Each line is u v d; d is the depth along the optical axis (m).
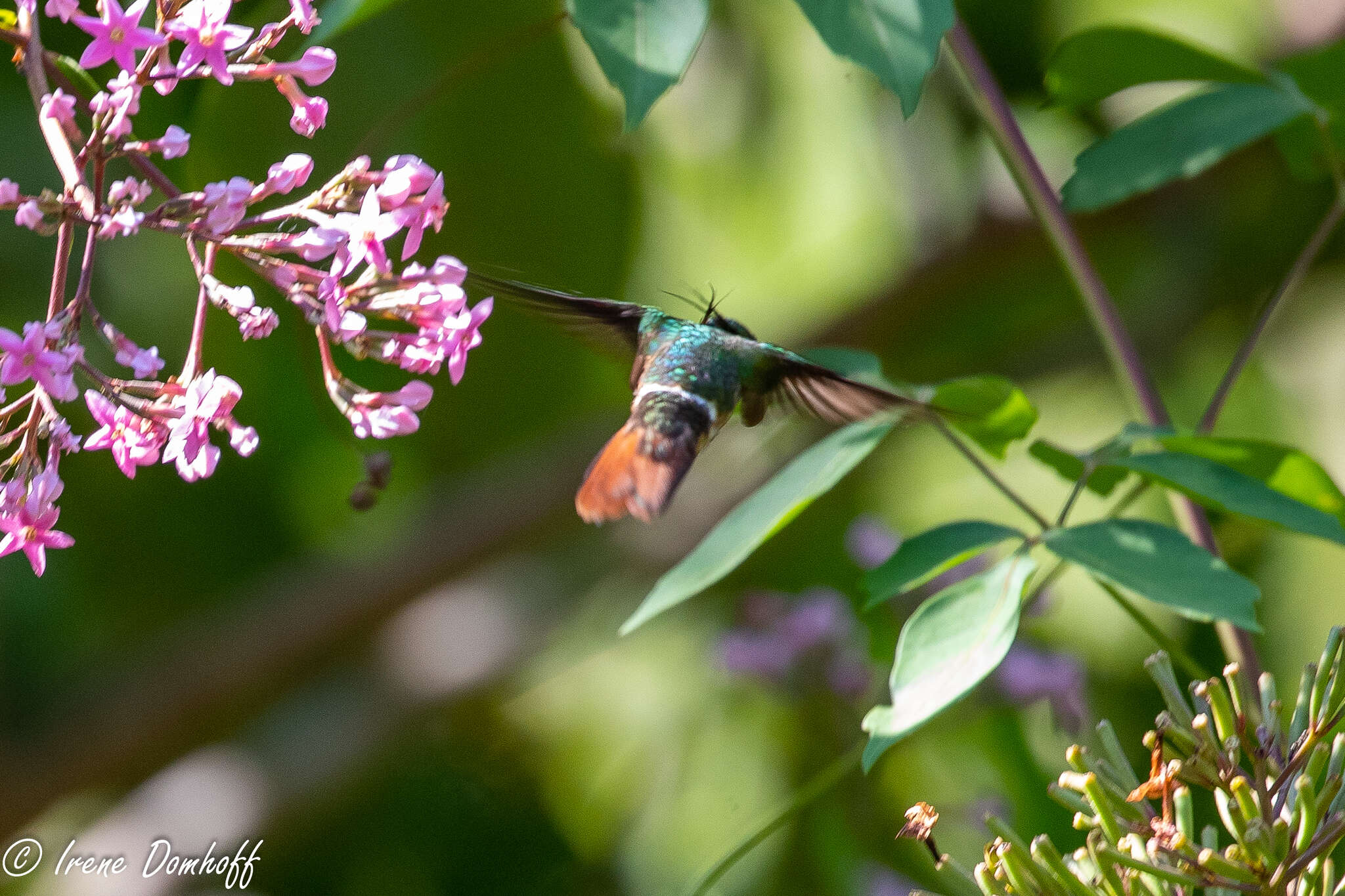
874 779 8.41
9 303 9.31
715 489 11.54
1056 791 3.73
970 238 10.92
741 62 11.06
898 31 4.21
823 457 5.36
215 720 10.75
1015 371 11.77
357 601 10.77
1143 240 11.77
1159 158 6.12
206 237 3.74
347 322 3.78
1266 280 10.97
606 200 9.76
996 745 8.41
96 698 10.55
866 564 8.73
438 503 11.10
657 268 11.32
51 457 3.75
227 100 6.73
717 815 9.65
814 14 4.25
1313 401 10.72
